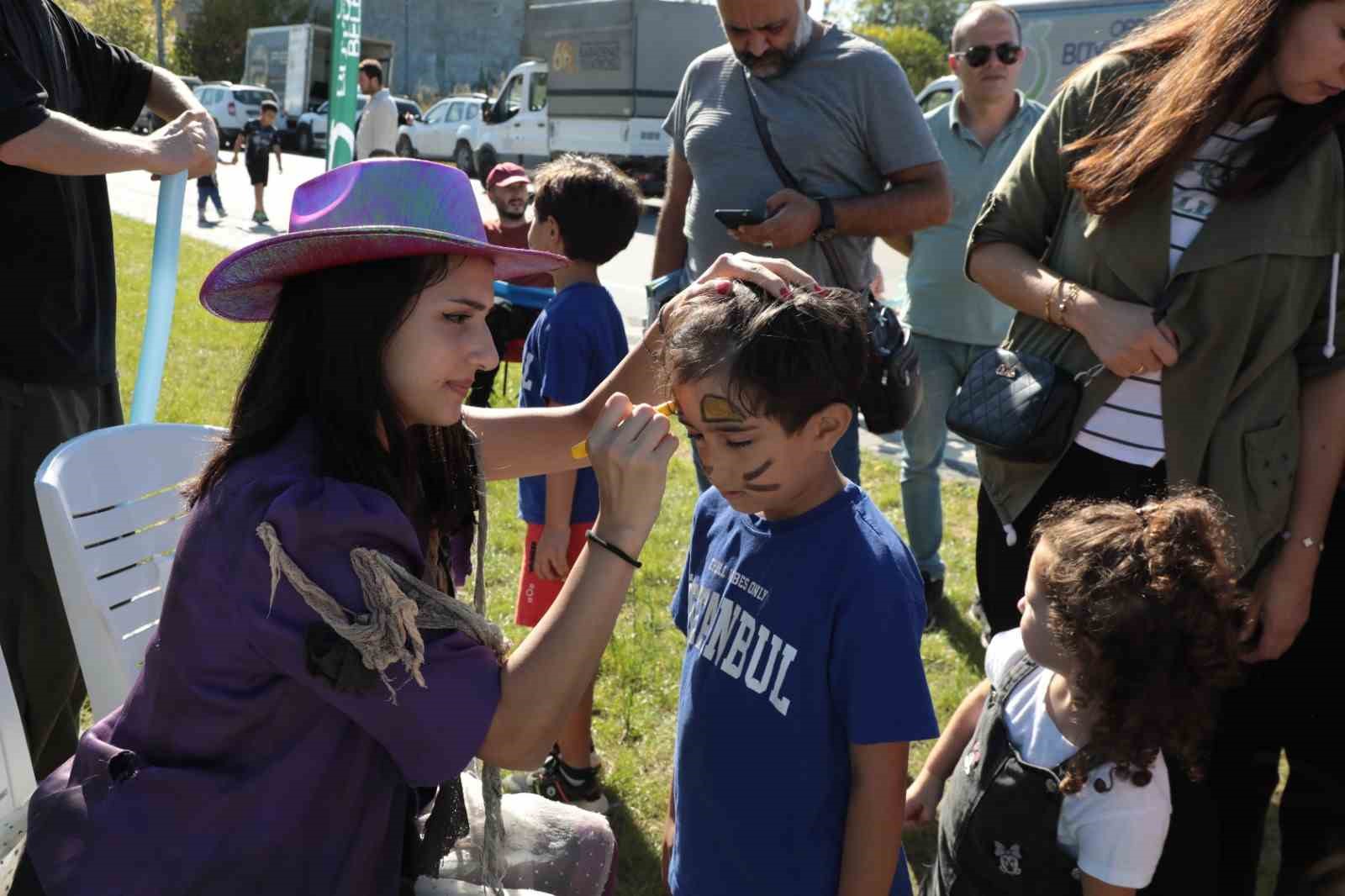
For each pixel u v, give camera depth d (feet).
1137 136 6.95
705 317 5.39
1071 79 7.80
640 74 58.13
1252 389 7.01
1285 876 7.90
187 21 160.04
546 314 9.61
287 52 100.48
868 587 5.45
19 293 7.85
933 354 13.55
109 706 6.56
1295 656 7.75
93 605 6.46
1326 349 6.98
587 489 9.58
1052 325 7.93
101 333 8.67
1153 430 7.30
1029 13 37.73
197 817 4.65
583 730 9.49
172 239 8.91
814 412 5.33
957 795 6.77
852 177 10.50
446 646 4.60
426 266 4.75
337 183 5.04
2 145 7.19
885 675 5.38
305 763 4.66
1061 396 7.44
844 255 10.55
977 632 13.38
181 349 24.32
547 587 9.77
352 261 4.70
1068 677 6.05
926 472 13.51
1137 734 5.84
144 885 4.59
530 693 4.67
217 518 4.57
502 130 68.49
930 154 10.41
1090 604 5.86
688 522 16.52
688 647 6.41
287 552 4.41
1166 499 6.51
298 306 4.87
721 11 10.03
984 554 8.43
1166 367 7.10
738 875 5.89
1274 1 6.26
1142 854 5.98
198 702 4.62
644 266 40.45
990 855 6.45
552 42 63.62
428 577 5.19
